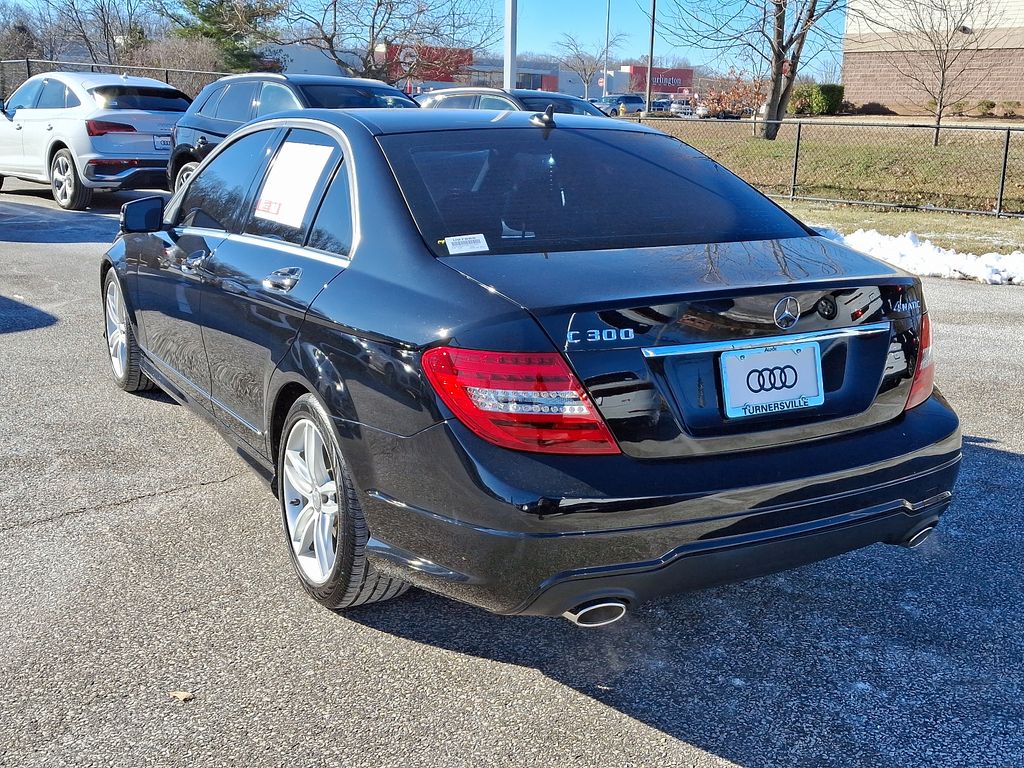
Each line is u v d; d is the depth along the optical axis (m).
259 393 3.57
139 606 3.29
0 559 3.60
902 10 29.94
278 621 3.22
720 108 34.91
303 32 30.30
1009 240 11.76
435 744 2.61
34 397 5.54
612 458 2.53
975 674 2.98
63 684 2.84
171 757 2.53
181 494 4.23
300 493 3.35
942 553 3.79
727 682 2.93
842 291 2.82
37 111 13.88
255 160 4.06
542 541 2.46
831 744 2.64
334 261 3.19
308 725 2.68
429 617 3.28
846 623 3.28
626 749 2.61
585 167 3.47
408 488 2.71
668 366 2.58
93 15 37.94
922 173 16.27
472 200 3.15
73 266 9.36
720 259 2.92
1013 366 6.54
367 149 3.35
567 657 3.06
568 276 2.71
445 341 2.58
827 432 2.82
